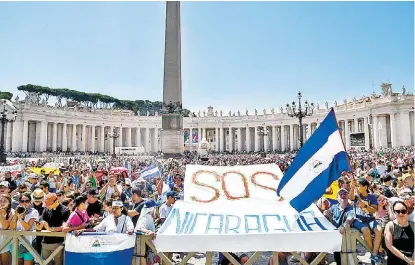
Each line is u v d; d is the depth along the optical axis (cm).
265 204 631
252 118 9331
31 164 3322
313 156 593
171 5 3133
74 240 579
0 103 6775
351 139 5631
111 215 656
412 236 531
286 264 640
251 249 536
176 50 3156
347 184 894
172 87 3158
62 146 8094
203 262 867
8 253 670
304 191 583
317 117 8200
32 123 7925
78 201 659
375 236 567
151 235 569
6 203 679
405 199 639
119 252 574
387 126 6938
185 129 9812
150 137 9881
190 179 701
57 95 11000
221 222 584
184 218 598
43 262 607
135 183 1132
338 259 655
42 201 829
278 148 9681
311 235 538
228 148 10606
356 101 7731
